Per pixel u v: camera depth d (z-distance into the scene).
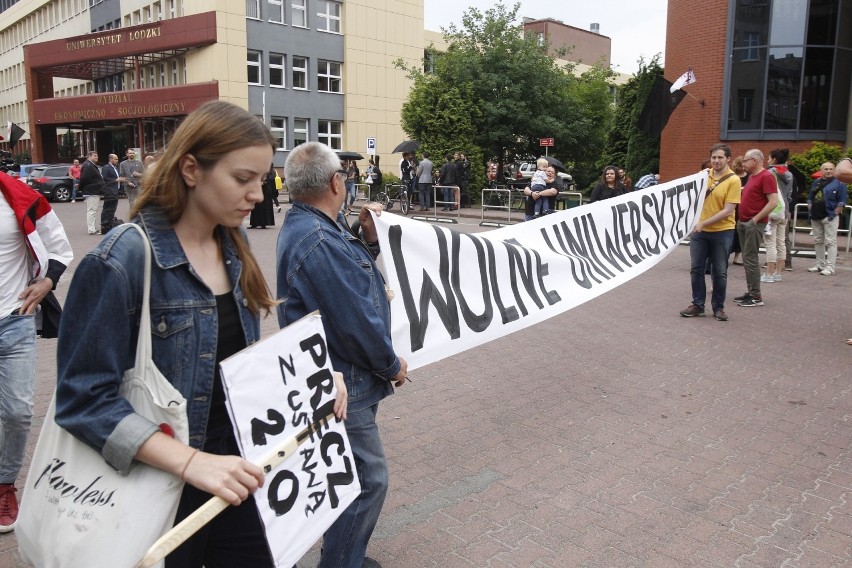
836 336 7.35
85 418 1.64
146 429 1.66
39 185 28.47
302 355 2.07
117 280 1.69
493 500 3.83
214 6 32.62
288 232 2.63
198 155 1.78
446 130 25.25
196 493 1.95
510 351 6.84
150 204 1.84
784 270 11.84
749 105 18.55
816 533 3.48
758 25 18.14
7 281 3.26
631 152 23.33
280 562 1.93
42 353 6.64
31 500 1.72
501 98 26.42
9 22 58.56
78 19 46.78
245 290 2.02
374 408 2.71
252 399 1.89
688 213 6.95
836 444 4.57
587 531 3.51
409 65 40.38
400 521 3.62
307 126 36.56
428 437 4.71
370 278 2.67
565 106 27.59
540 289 4.77
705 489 3.95
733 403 5.34
